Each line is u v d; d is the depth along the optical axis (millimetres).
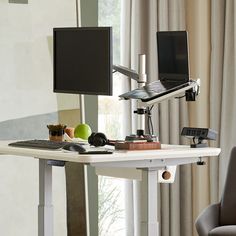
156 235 3602
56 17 4941
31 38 4871
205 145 3834
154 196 3590
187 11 5461
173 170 3805
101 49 3857
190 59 5469
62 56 4109
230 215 4629
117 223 5430
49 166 4102
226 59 5262
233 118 5234
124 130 5324
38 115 4875
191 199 5461
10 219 4770
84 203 5004
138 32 5262
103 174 3943
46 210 4098
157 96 3736
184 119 5430
